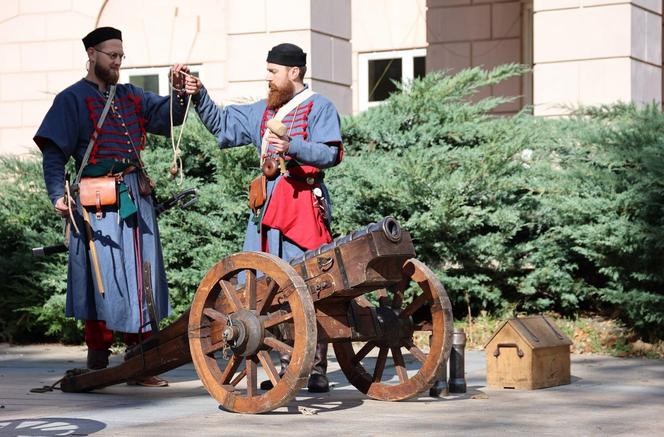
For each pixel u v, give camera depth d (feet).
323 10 42.83
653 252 31.14
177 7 54.49
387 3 54.29
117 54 24.66
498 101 35.91
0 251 36.50
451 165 33.99
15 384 26.13
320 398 22.94
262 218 23.13
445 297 21.81
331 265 20.26
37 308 34.99
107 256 24.07
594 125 34.55
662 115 33.78
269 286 20.53
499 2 51.80
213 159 34.24
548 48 40.98
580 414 20.56
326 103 23.32
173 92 24.75
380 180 32.99
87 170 24.35
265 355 20.52
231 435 18.42
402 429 18.97
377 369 22.68
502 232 33.71
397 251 19.94
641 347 30.83
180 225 34.65
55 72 55.93
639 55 40.63
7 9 56.59
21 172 36.55
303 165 23.17
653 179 30.96
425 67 53.42
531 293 33.50
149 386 25.38
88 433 18.63
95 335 25.31
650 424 19.43
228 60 43.19
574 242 33.32
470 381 25.52
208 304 21.39
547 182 33.32
